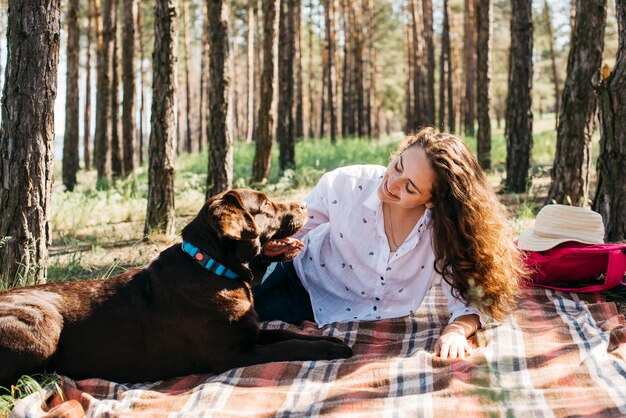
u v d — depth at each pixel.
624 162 5.60
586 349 3.43
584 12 7.21
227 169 9.29
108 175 16.86
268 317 4.32
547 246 4.66
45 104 4.58
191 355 3.53
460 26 40.06
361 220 3.97
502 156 17.28
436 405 2.79
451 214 3.63
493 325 3.91
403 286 4.07
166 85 7.80
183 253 3.58
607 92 5.62
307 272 4.29
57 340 3.41
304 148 21.03
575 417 2.62
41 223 4.66
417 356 3.39
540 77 39.22
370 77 35.69
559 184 7.62
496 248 3.70
